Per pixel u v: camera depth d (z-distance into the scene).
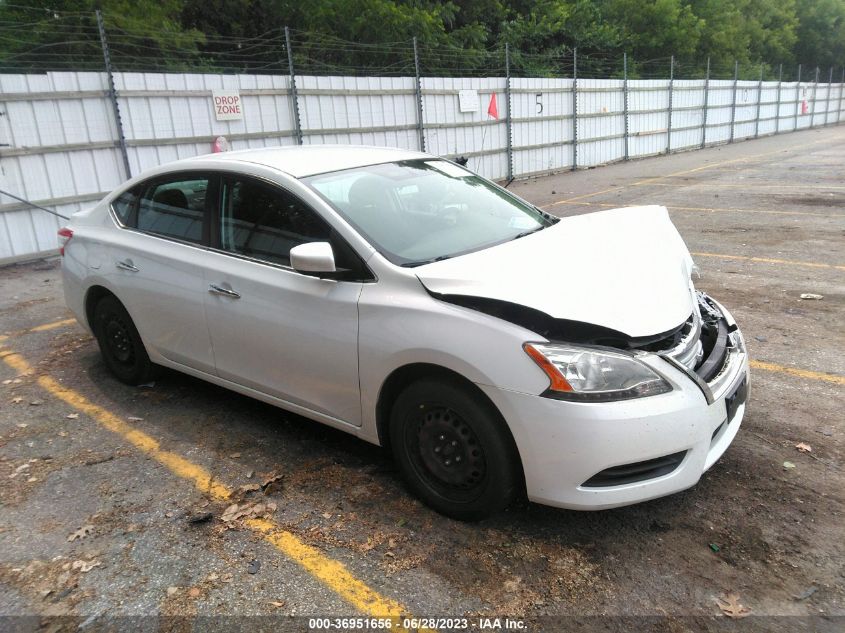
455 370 2.78
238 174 3.73
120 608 2.55
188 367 4.09
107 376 4.85
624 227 3.79
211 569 2.76
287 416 4.14
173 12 19.70
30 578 2.73
